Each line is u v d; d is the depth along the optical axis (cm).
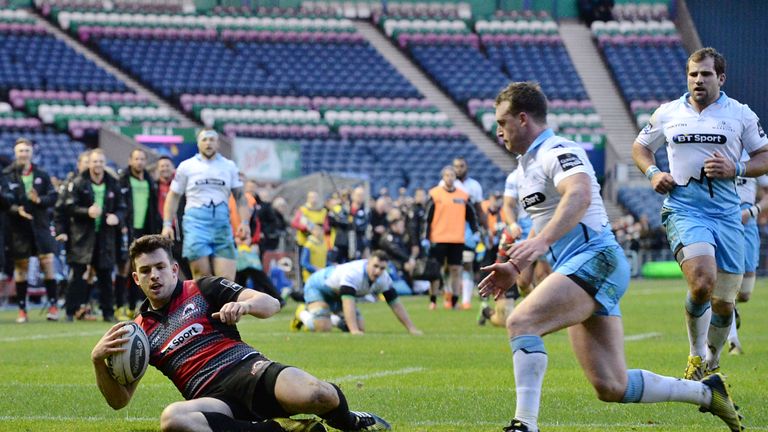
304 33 10812
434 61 10831
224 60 10281
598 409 1791
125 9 10681
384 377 2253
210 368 1421
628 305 5075
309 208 5072
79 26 10150
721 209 2034
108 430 1567
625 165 9206
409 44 11031
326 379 2214
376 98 10269
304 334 3431
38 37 9781
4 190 3919
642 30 11250
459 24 11300
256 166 7056
